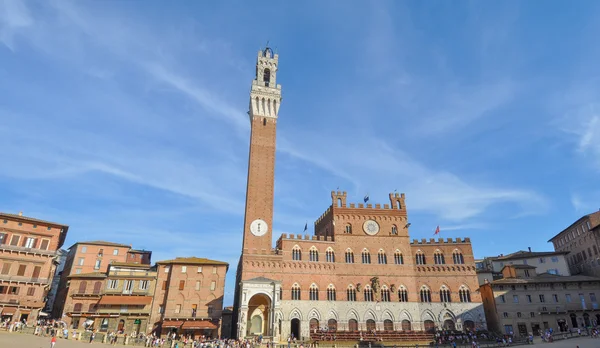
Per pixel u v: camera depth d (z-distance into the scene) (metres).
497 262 122.25
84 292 94.31
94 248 118.25
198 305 94.56
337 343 85.56
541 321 95.81
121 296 93.88
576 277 100.19
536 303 97.69
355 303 100.00
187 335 90.19
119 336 76.00
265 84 120.94
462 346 82.88
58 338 71.88
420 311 101.06
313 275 100.62
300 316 95.81
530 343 80.56
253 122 114.75
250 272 96.62
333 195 111.62
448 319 100.06
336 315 98.06
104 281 95.88
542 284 99.31
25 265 88.88
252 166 109.44
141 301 93.31
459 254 107.00
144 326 92.00
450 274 104.75
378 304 100.62
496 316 98.25
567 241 124.75
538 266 114.50
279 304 89.56
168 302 93.44
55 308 112.62
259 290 89.62
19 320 84.62
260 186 107.50
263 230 102.31
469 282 103.50
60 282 120.94
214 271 98.44
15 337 66.25
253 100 116.75
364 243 107.31
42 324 88.12
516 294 99.06
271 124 116.06
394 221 111.31
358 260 105.06
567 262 119.88
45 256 91.94
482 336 92.75
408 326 99.38
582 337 82.19
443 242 108.69
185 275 96.88
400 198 114.88
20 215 93.25
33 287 88.81
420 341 90.69
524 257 117.50
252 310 97.25
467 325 99.19
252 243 100.19
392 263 106.00
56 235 95.69
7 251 87.12
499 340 88.12
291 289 97.88
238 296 102.06
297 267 100.31
